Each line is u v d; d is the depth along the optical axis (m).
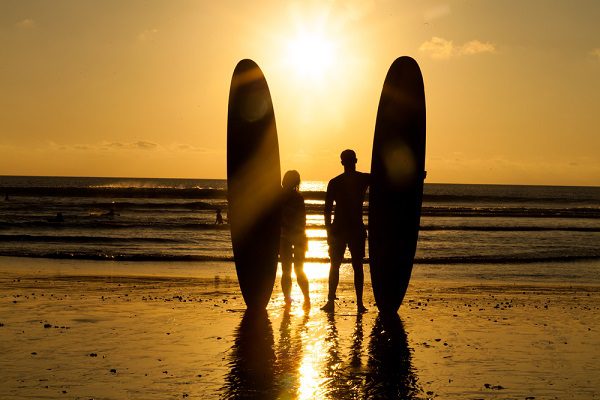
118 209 47.47
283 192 8.76
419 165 8.25
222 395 4.88
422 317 8.20
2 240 23.16
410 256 8.25
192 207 50.09
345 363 5.84
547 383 5.28
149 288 10.79
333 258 8.48
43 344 6.44
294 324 7.56
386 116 8.36
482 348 6.50
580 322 8.07
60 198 60.34
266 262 8.59
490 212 49.62
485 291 11.26
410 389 5.08
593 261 17.45
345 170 8.44
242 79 8.72
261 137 8.68
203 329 7.24
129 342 6.57
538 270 15.43
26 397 4.77
